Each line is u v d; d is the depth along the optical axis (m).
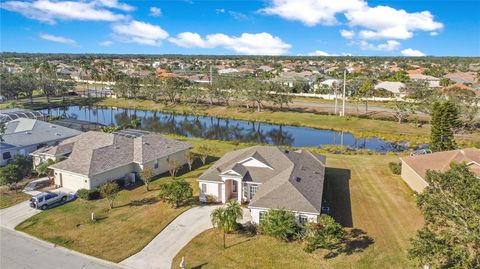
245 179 36.84
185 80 147.25
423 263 21.69
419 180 37.94
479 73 154.50
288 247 28.19
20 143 52.22
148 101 120.50
